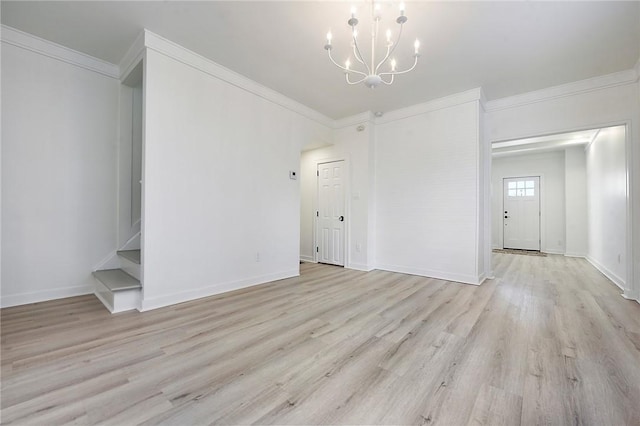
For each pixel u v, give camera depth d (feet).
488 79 11.23
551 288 11.60
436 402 4.53
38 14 7.74
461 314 8.52
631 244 10.29
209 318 8.04
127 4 7.34
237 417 4.16
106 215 10.56
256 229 11.98
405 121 14.47
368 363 5.70
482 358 5.91
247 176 11.60
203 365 5.57
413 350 6.25
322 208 17.40
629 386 4.94
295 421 4.10
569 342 6.64
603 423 4.06
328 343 6.57
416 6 7.20
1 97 8.45
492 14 7.48
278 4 7.30
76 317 7.94
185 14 7.74
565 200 21.39
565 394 4.72
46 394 4.60
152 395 4.63
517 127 12.64
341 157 16.19
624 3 7.02
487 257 13.60
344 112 15.19
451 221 12.95
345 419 4.15
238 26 8.23
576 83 11.33
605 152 14.82
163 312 8.46
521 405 4.45
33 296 9.08
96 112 10.26
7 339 6.55
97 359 5.72
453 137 12.90
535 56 9.52
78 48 9.50
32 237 9.05
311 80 11.61
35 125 9.04
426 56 9.55
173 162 9.24
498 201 25.16
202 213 10.06
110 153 10.61
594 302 9.75
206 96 10.13
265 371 5.38
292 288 11.40
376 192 15.60
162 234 8.98
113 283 8.79
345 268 15.70
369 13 7.53
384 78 11.21
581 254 20.45
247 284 11.59
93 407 4.31
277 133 12.88
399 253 14.65
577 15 7.48
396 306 9.23
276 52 9.58
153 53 8.69
